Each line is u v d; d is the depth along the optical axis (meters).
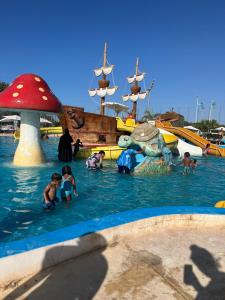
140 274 2.84
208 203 7.11
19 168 10.22
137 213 4.07
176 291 2.59
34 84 10.60
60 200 6.54
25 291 2.54
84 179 9.20
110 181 9.02
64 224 5.18
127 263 3.05
